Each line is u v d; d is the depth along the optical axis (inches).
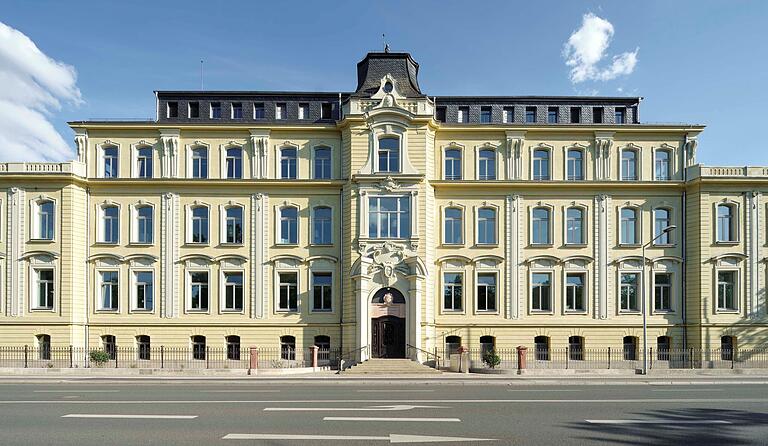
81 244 1358.3
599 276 1396.4
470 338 1375.5
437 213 1407.5
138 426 490.6
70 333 1309.1
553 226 1408.7
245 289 1369.3
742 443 436.5
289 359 1348.4
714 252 1360.7
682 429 487.5
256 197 1387.8
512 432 467.8
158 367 1306.6
